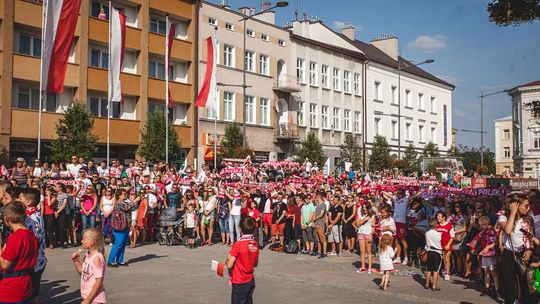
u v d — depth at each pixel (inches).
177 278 475.8
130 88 1300.4
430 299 410.6
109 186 669.3
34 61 1111.6
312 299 401.4
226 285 442.9
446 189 684.1
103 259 261.7
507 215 360.5
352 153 1871.3
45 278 465.4
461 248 508.4
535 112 505.0
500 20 440.8
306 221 677.3
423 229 565.6
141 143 1262.3
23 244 248.2
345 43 2135.8
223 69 1507.1
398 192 613.6
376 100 2183.8
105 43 1254.3
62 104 1183.6
